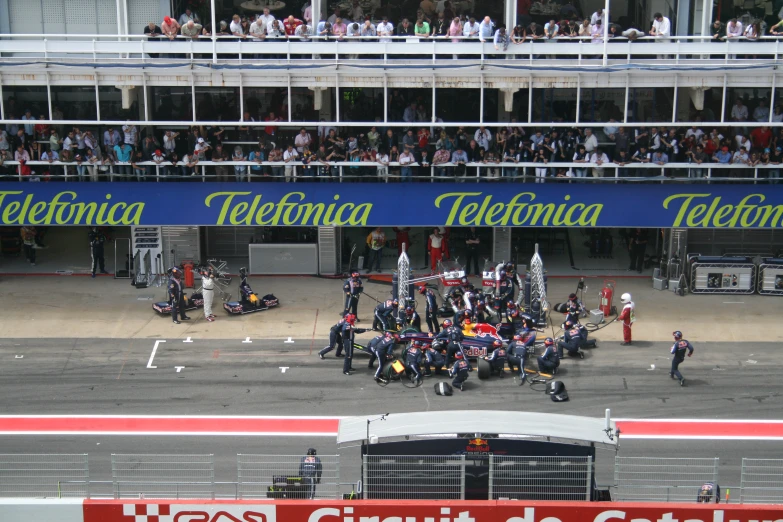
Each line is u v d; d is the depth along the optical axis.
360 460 37.47
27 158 55.06
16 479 35.31
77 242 65.44
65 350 48.31
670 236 57.34
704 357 47.56
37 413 41.59
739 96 58.97
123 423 40.69
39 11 56.69
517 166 54.97
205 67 52.06
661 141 55.09
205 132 56.53
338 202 55.00
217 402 42.81
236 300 55.69
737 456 37.72
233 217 55.19
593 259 63.25
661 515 30.84
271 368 46.41
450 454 32.69
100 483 34.44
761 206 54.31
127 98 52.78
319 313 53.72
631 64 52.50
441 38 53.25
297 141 55.62
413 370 44.44
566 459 32.22
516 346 44.88
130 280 59.00
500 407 41.97
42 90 58.91
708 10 54.81
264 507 31.22
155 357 47.62
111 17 56.94
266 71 52.22
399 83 52.56
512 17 53.94
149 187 54.72
